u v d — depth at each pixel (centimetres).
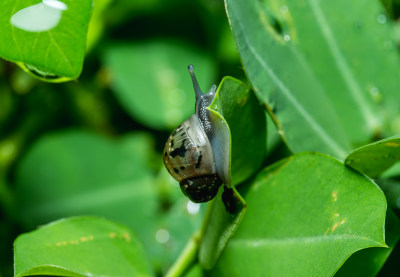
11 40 16
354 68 19
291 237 16
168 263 20
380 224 15
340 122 19
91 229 17
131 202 21
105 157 21
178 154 17
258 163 17
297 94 17
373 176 17
